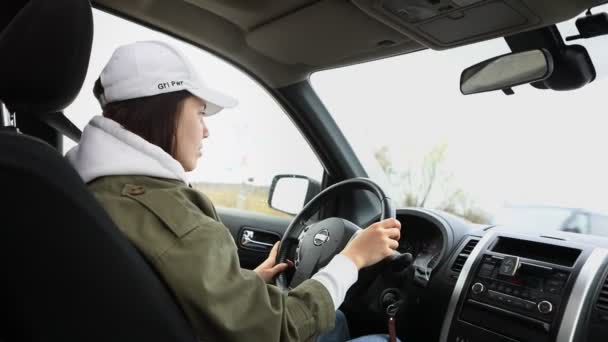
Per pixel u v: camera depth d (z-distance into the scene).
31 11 0.76
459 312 1.49
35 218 0.58
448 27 1.54
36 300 0.58
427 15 1.48
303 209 1.62
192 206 0.82
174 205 0.79
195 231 0.76
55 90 0.81
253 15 1.82
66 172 0.66
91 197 0.68
